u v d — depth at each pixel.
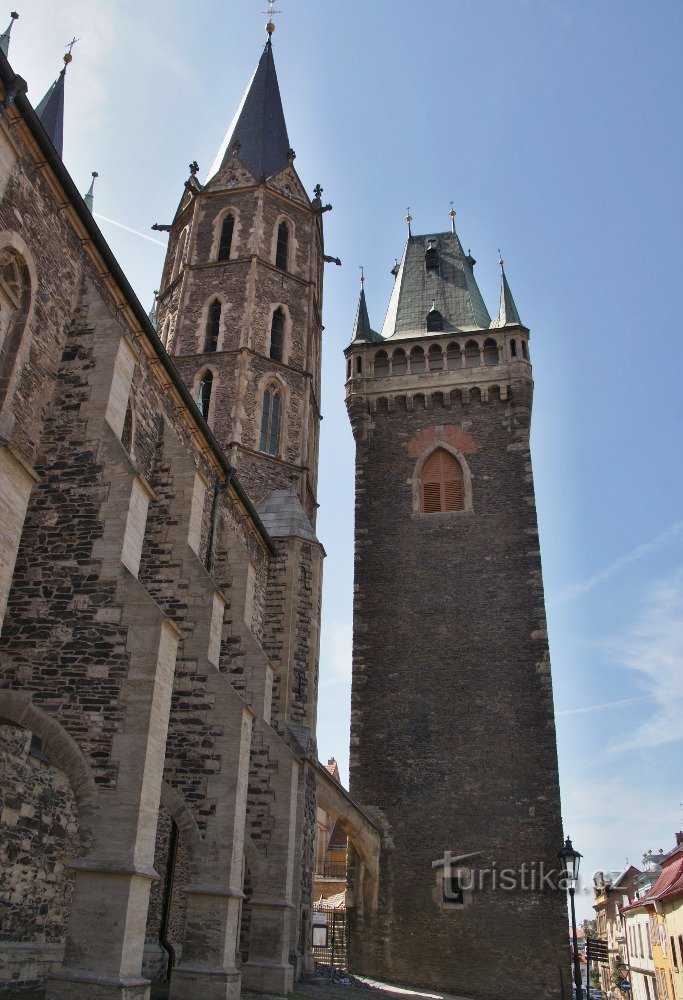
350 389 43.56
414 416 42.62
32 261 16.45
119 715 14.37
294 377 38.66
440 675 36.19
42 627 15.15
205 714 19.52
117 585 15.27
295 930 24.80
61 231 17.67
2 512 12.92
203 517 25.36
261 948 21.84
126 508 15.88
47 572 15.55
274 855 22.97
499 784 33.59
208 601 20.48
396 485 41.00
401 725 35.50
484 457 40.91
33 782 17.16
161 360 21.67
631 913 67.06
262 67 49.91
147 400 21.66
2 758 16.14
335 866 65.50
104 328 17.62
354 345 44.56
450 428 41.94
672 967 50.81
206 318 38.94
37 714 14.51
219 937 17.31
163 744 14.73
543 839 32.31
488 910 31.55
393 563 39.06
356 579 38.97
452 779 34.03
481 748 34.38
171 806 18.81
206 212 42.12
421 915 31.91
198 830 18.53
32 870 17.00
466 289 48.16
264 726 24.30
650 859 74.12
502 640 36.38
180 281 40.91
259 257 40.22
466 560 38.47
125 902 12.98
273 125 46.69
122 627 14.97
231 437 35.50
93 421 16.70
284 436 37.06
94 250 18.64
